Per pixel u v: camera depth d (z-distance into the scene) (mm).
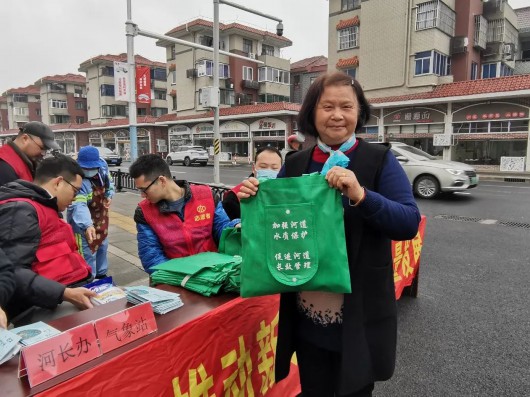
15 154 2701
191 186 2234
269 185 1271
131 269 4277
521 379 2396
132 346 1244
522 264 4598
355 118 1364
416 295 3688
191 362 1439
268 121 24422
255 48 30359
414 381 2393
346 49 20734
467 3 18531
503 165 16172
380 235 1341
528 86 14695
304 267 1240
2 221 1579
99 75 38844
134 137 10250
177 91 30781
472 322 3150
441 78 18375
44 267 1736
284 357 1516
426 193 9641
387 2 18719
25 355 1027
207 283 1681
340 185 1194
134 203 8805
